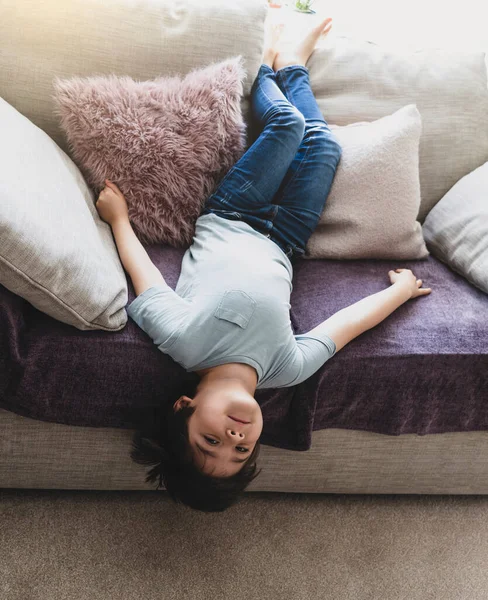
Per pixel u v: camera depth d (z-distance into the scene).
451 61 1.77
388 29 2.26
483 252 1.50
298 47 1.70
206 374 1.21
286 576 1.32
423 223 1.73
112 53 1.49
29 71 1.44
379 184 1.54
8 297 1.08
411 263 1.61
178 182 1.44
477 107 1.74
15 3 1.43
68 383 1.16
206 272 1.33
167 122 1.43
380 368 1.29
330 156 1.54
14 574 1.23
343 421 1.34
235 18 1.58
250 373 1.21
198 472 1.18
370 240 1.55
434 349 1.30
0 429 1.22
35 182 1.12
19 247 1.00
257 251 1.41
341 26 2.23
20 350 1.11
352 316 1.31
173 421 1.18
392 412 1.34
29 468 1.29
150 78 1.53
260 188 1.49
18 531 1.31
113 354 1.17
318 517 1.45
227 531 1.39
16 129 1.22
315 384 1.27
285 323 1.28
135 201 1.42
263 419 1.29
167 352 1.18
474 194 1.60
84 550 1.30
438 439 1.42
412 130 1.56
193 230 1.50
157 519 1.39
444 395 1.34
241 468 1.20
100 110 1.37
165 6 1.55
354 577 1.34
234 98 1.49
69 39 1.46
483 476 1.50
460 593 1.34
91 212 1.38
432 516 1.50
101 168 1.40
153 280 1.30
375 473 1.45
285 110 1.52
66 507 1.38
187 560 1.32
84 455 1.29
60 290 1.08
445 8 2.23
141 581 1.26
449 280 1.55
